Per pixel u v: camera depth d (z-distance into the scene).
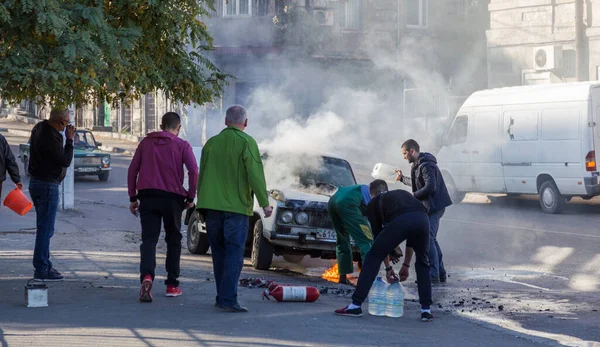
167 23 14.70
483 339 11.98
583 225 29.34
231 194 13.00
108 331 11.23
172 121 14.12
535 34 52.84
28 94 13.58
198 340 10.87
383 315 13.65
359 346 11.05
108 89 14.50
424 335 12.06
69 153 15.51
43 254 15.84
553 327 13.66
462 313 14.59
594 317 14.59
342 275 18.08
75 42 12.63
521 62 54.00
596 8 49.22
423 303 13.38
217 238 13.23
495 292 17.38
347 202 16.95
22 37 12.54
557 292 17.50
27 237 23.77
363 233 16.95
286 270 20.12
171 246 14.28
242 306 13.60
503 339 12.07
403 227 13.19
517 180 35.72
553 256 22.83
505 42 54.75
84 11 12.95
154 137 13.95
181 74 15.59
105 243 23.58
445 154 39.25
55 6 12.42
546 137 34.44
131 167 14.06
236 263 13.09
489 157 37.03
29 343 10.37
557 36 51.47
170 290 14.34
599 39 49.03
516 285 18.44
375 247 13.33
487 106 37.38
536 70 52.44
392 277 14.08
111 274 17.20
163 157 13.88
